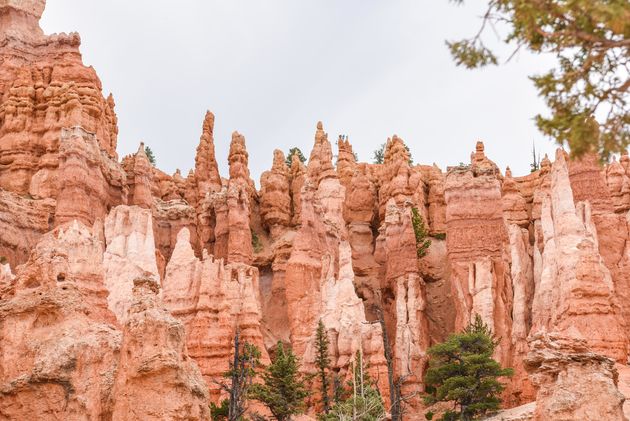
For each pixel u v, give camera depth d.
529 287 65.50
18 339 30.67
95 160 69.44
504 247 69.88
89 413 29.25
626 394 44.94
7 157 75.62
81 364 30.00
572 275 53.81
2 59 84.31
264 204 92.38
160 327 28.41
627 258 59.03
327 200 85.69
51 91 78.88
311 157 97.38
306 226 75.19
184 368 28.77
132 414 27.48
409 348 61.91
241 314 62.81
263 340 67.56
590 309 51.38
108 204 73.44
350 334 61.12
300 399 51.09
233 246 78.00
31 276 32.19
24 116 77.38
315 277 72.94
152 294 29.75
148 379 27.80
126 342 28.52
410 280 69.94
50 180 73.31
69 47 85.44
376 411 45.34
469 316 65.56
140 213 61.06
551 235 60.69
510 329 64.00
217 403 54.81
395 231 76.19
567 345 39.06
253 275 75.44
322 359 54.22
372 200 91.19
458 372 52.69
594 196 62.97
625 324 53.34
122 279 56.91
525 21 16.72
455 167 72.38
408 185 88.00
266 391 49.22
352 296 64.06
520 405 56.12
